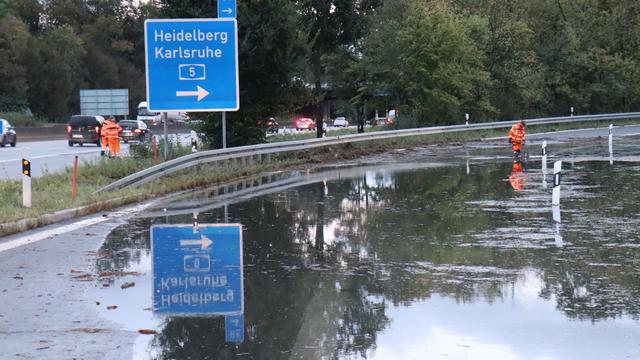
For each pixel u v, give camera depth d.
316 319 7.70
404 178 24.02
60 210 15.57
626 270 9.95
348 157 34.62
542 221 14.38
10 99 80.50
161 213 16.38
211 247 12.02
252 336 7.09
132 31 113.62
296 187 21.80
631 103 69.44
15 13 94.38
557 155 33.09
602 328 7.30
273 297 8.66
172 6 30.50
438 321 7.58
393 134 41.06
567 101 64.38
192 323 7.58
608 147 37.94
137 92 109.69
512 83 56.09
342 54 48.31
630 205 16.56
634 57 66.44
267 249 11.80
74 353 6.59
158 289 9.12
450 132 48.56
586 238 12.45
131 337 7.09
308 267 10.40
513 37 56.53
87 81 100.75
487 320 7.61
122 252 11.62
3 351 6.66
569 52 63.12
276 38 30.30
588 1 66.50
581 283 9.23
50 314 7.98
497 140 47.59
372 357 6.43
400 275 9.82
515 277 9.60
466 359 6.37
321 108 41.75
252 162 27.97
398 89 49.50
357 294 8.79
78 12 109.31
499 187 20.69
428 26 47.59
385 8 48.97
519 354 6.50
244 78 31.11
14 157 33.41
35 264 10.73
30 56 84.00
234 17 24.47
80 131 45.41
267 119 32.47
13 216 14.27
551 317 7.70
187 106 24.05
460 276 9.70
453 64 48.41
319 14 40.72
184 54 23.92
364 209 16.62
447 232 13.27
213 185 23.02
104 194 18.22
